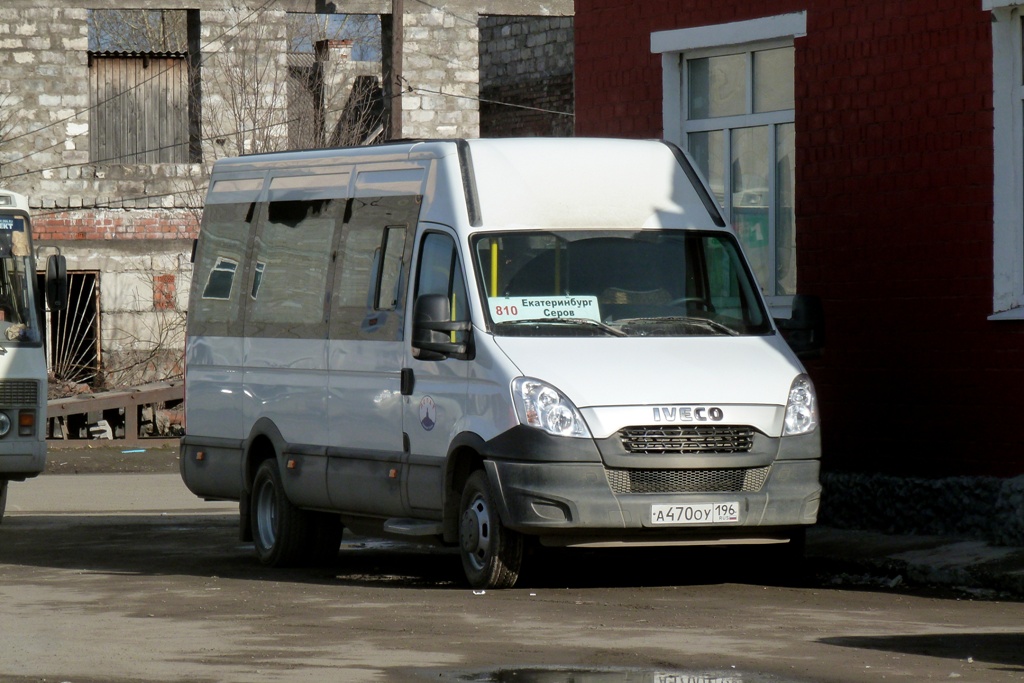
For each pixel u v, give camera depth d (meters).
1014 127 32.12
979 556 29.44
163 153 89.31
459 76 87.44
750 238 38.25
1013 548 29.89
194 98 86.06
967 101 32.78
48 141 83.88
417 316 27.91
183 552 36.25
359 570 32.22
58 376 82.12
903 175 34.06
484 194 28.92
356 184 31.61
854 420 35.12
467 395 27.73
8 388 41.78
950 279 33.12
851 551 31.30
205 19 85.38
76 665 20.41
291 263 33.12
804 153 36.16
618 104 40.75
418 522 29.31
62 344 82.94
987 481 31.75
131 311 85.06
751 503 26.92
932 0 33.44
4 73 83.25
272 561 32.91
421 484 28.83
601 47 41.16
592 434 26.33
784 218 37.44
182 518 45.16
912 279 33.84
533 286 28.25
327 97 96.25
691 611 25.22
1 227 42.62
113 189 84.75
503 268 28.28
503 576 27.41
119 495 51.75
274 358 33.22
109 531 41.28
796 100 36.28
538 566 31.45
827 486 34.97
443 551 36.09
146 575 31.38
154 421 78.94
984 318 32.50
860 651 21.34
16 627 23.86
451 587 28.77
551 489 26.23
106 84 88.69
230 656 21.08
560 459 26.27
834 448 35.59
